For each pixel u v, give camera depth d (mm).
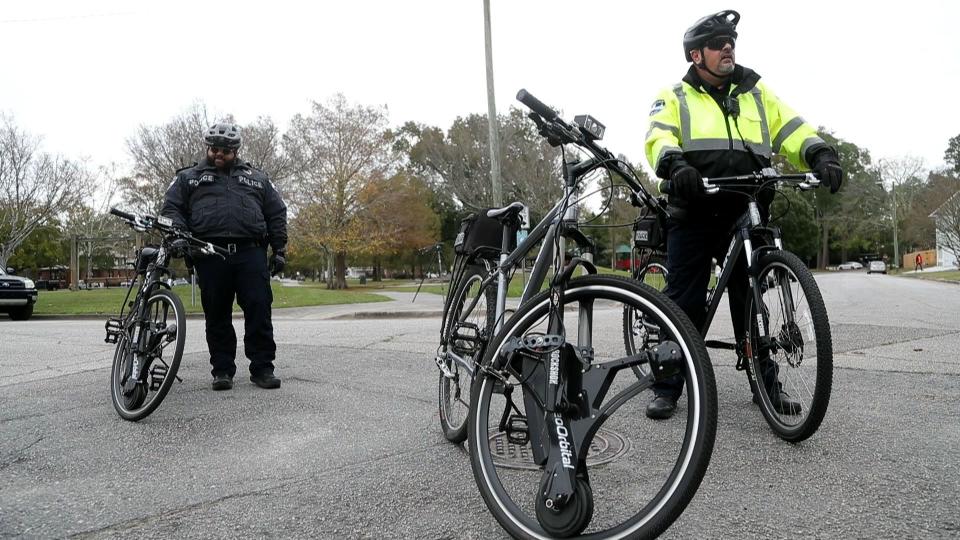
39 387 4613
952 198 42125
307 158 36594
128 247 51969
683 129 3344
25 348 6887
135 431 3469
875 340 5957
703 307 3570
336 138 38125
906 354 5152
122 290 32000
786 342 3008
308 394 4246
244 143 27406
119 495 2590
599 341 5477
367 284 55344
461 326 3309
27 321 15195
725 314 9250
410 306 18672
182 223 4340
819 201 74750
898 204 67688
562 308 2148
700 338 1859
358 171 38688
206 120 25594
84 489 2662
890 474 2586
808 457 2797
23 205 27922
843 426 3221
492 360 2270
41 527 2301
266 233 4652
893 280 33875
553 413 2004
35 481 2770
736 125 3322
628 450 2938
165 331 3691
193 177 4465
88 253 60312
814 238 64000
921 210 49656
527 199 28062
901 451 2850
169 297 3779
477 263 3316
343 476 2738
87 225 49938
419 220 43344
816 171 3148
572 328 2244
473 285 3297
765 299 3201
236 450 3131
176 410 3873
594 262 2605
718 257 3549
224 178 4520
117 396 3891
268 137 28406
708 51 3311
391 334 7492
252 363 4496
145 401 3707
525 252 2883
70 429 3529
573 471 1920
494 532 2180
